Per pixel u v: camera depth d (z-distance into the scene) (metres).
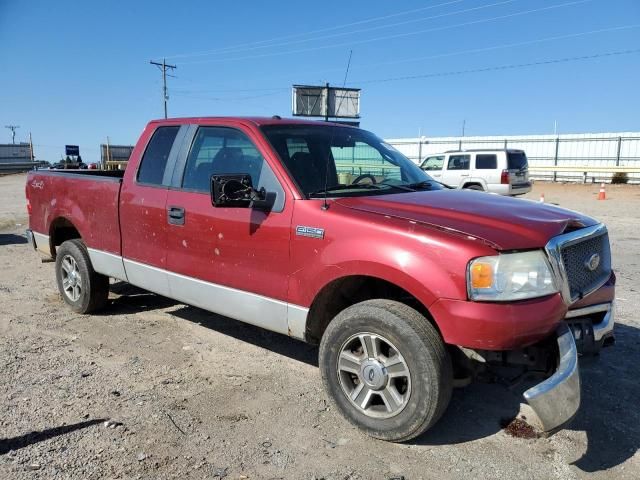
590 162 33.41
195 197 4.42
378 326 3.32
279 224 3.82
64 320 5.70
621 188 27.39
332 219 3.56
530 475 3.09
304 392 4.08
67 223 6.18
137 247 4.96
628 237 11.52
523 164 19.70
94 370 4.43
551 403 2.89
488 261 3.02
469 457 3.26
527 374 3.34
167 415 3.70
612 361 4.67
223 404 3.87
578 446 3.39
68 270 5.95
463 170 19.58
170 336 5.25
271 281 3.91
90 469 3.07
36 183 6.29
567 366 3.00
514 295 3.03
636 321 5.66
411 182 4.55
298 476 3.05
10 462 3.12
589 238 3.53
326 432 3.52
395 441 3.38
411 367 3.21
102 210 5.30
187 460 3.18
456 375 3.44
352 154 4.56
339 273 3.48
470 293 3.03
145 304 6.28
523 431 3.56
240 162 4.25
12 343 5.02
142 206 4.84
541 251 3.15
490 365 3.33
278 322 3.93
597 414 3.79
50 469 3.06
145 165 4.98
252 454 3.26
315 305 3.72
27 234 6.56
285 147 4.14
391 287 3.78
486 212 3.51
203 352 4.85
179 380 4.26
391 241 3.28
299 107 25.91
